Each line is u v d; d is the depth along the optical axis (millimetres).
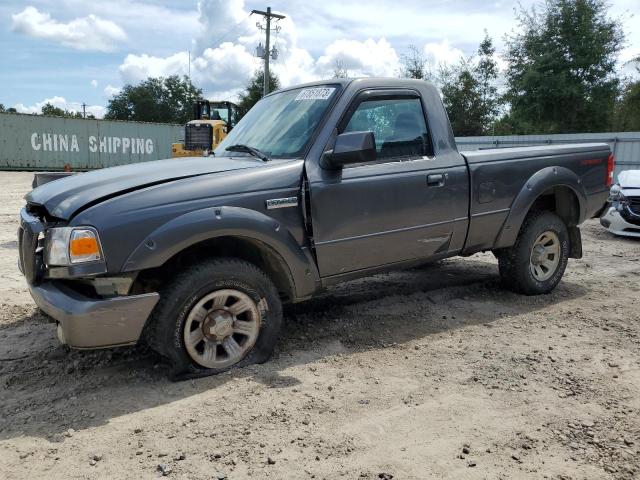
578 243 5859
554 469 2654
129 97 89375
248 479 2549
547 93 30375
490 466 2676
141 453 2756
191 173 3676
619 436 2951
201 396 3340
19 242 3830
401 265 4586
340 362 3908
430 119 4695
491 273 6465
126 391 3422
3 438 2898
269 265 3988
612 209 9297
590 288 5992
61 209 3348
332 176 4035
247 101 60281
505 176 5035
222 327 3590
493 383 3578
